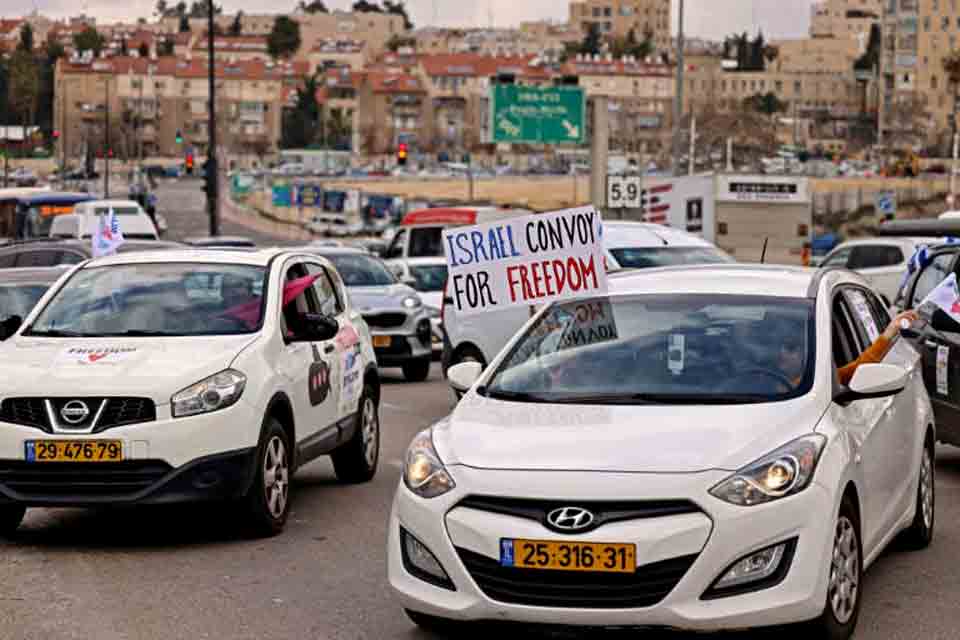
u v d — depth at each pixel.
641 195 53.12
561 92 86.31
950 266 18.14
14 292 19.59
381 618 9.88
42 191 60.16
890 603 10.28
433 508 8.62
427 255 38.47
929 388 16.14
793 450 8.65
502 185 174.12
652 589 8.21
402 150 72.31
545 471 8.47
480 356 21.84
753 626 8.23
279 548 12.20
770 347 9.95
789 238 54.84
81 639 9.40
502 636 9.27
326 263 15.90
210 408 11.98
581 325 10.52
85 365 12.22
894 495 10.80
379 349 27.58
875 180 166.25
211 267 14.12
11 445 11.80
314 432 13.86
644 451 8.56
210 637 9.44
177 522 13.54
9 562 11.77
